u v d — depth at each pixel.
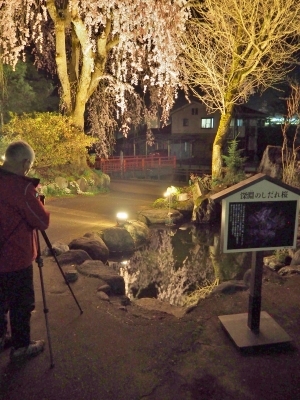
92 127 17.05
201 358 3.26
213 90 12.92
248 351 3.34
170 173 27.19
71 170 14.39
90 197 13.36
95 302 4.33
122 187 16.81
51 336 3.56
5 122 16.78
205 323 3.88
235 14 11.52
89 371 3.05
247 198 3.23
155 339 3.55
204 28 12.45
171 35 11.00
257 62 11.74
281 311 4.18
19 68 16.34
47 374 3.00
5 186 2.80
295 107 10.83
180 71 13.19
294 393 2.85
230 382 2.96
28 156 2.87
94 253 6.84
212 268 7.36
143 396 2.79
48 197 12.69
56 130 13.64
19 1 11.15
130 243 8.38
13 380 2.92
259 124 34.53
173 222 10.89
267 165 13.33
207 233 10.06
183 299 5.85
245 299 4.48
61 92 15.65
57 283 4.87
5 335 3.32
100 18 11.17
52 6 13.14
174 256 8.12
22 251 2.88
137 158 25.62
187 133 35.56
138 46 11.47
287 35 11.89
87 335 3.60
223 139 13.00
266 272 5.28
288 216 3.34
